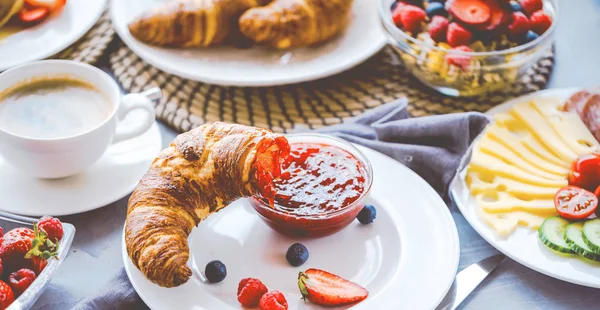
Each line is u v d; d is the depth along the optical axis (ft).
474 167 2.63
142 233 2.23
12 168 2.59
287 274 2.35
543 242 2.42
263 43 3.02
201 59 2.99
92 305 2.25
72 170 2.53
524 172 2.61
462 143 2.64
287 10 2.96
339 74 3.06
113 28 3.19
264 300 2.21
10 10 3.05
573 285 2.39
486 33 2.89
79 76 2.64
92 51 3.07
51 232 2.28
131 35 3.03
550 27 2.89
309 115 2.88
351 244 2.43
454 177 2.58
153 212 2.26
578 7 3.37
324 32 3.01
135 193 2.32
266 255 2.39
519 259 2.39
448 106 2.92
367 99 2.96
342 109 2.91
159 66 2.93
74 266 2.40
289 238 2.44
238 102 2.92
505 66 2.84
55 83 2.63
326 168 2.47
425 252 2.38
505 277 2.40
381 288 2.31
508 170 2.60
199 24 2.96
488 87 2.92
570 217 2.46
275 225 2.40
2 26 3.07
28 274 2.20
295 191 2.42
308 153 2.51
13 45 3.00
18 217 2.36
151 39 3.00
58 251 2.28
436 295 2.27
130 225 2.26
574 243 2.39
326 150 2.53
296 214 2.36
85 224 2.51
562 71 3.06
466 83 2.89
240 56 3.01
